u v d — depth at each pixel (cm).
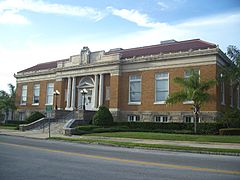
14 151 1527
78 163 1162
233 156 1591
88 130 3128
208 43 3450
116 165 1128
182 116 3250
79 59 4234
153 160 1299
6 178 870
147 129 3231
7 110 5100
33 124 3675
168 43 4112
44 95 4781
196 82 2870
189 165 1163
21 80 5256
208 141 2242
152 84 3538
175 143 2188
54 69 4612
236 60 2997
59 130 3344
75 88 4284
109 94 3897
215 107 3017
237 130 2677
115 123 3512
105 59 3944
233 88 3509
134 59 3694
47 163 1149
